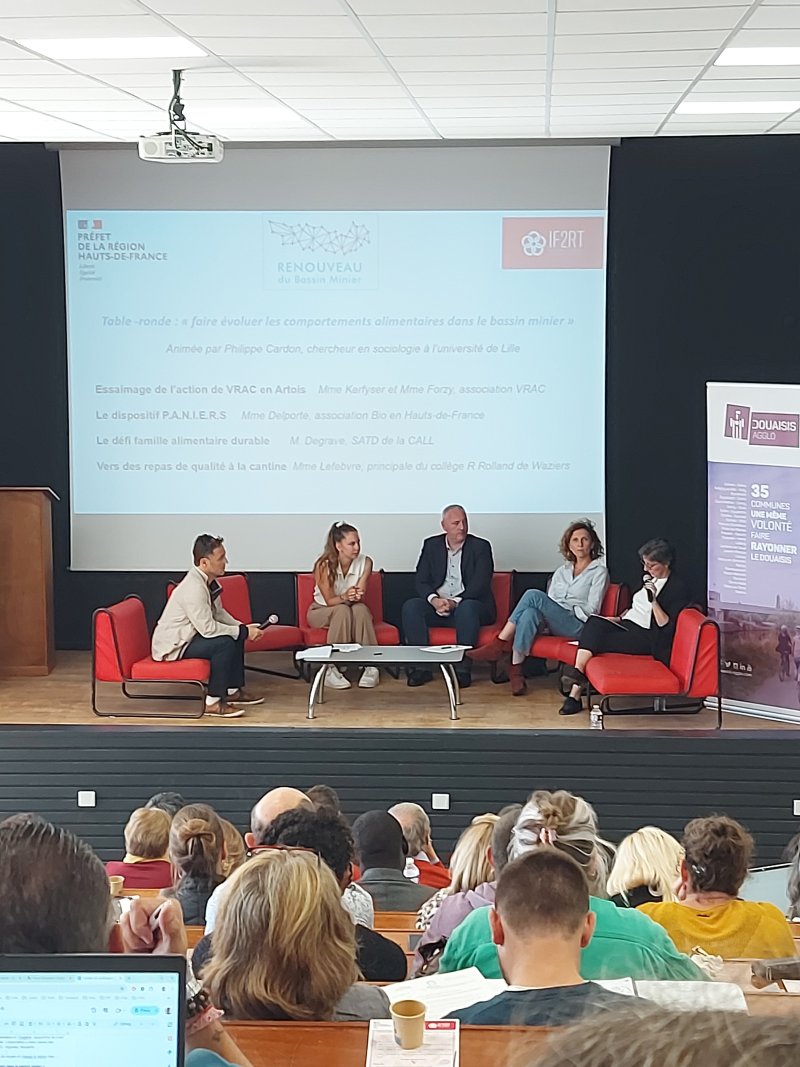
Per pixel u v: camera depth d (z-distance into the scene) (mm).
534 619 7008
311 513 7895
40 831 1431
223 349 7824
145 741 6223
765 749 6145
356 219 7750
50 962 1265
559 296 7738
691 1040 427
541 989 1506
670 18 4402
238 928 1637
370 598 7531
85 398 7844
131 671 6598
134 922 1692
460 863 3238
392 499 7879
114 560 7918
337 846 2840
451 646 6898
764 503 6629
